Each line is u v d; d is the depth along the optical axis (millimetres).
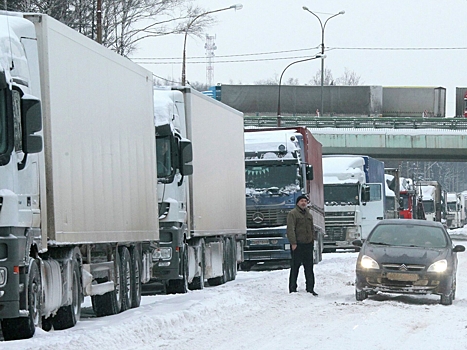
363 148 87188
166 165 27047
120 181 21688
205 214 30297
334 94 94000
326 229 56594
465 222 165625
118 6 57125
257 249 41844
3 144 14977
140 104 23969
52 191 16891
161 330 17609
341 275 34406
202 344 15852
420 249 25109
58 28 17438
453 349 15562
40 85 16688
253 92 92812
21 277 15477
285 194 41781
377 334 17562
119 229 21438
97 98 19938
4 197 14844
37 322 16328
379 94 94500
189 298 24453
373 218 59750
